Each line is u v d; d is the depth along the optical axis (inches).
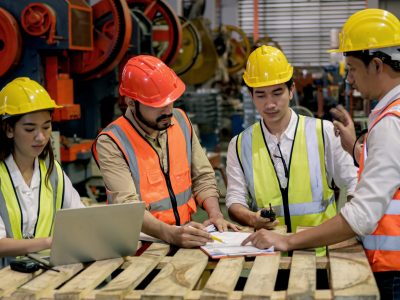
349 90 269.6
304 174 116.6
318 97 339.9
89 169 218.5
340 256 89.0
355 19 89.5
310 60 634.2
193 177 121.7
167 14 274.7
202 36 357.7
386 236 87.0
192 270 86.0
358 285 76.5
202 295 75.1
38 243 94.9
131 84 108.1
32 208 105.3
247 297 74.4
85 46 189.5
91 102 226.1
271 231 98.0
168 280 81.7
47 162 109.4
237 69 468.4
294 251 92.7
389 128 82.7
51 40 176.1
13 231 103.5
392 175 82.3
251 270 84.7
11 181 104.0
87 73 212.8
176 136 116.1
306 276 80.4
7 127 101.8
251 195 121.1
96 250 91.3
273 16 632.4
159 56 274.2
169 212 111.8
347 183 115.6
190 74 363.6
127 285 79.7
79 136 228.1
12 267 89.0
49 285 81.8
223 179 291.4
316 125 117.8
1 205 102.7
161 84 107.3
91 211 87.2
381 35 86.7
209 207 115.9
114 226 90.0
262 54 114.2
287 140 117.6
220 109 423.2
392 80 86.7
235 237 102.7
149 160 111.2
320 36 630.5
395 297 88.5
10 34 174.6
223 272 84.3
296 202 117.0
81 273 86.1
